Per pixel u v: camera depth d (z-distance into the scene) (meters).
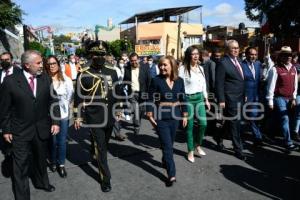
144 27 36.25
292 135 7.06
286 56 6.09
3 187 4.81
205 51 7.23
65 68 12.47
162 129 4.74
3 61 6.37
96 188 4.70
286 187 4.64
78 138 7.46
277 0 23.61
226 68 5.71
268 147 6.47
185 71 5.71
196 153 6.14
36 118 4.14
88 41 4.90
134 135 7.74
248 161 5.70
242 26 28.34
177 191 4.55
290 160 5.74
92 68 4.68
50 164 5.58
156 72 10.77
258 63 6.43
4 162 5.81
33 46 32.47
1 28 16.97
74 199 4.38
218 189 4.59
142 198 4.36
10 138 4.05
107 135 4.81
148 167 5.51
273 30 23.38
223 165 5.51
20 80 4.02
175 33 35.03
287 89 6.17
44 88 4.17
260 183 4.78
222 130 6.33
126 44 36.50
